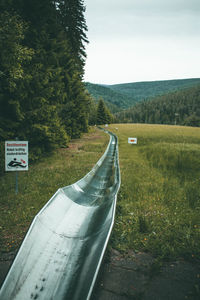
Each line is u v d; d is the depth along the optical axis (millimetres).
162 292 2828
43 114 12078
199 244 3910
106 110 85062
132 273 3236
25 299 2643
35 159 13023
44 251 3457
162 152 16141
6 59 8719
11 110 10406
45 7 13133
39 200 6559
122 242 4145
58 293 2758
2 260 3670
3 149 9281
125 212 5609
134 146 24109
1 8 9336
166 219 5109
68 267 3268
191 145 18688
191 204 6176
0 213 5641
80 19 23172
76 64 27469
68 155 16219
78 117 28844
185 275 3170
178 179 9305
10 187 7895
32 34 13297
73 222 4867
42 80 12383
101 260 2814
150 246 3934
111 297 2756
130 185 8211
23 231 4695
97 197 7395
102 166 13336
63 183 8391
